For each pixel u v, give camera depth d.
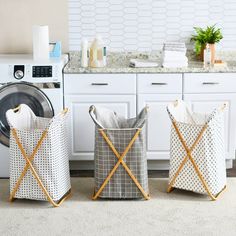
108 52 4.70
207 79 4.26
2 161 4.28
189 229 3.35
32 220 3.50
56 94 4.16
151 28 4.67
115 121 4.00
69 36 4.68
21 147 3.63
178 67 4.27
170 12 4.64
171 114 3.76
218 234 3.28
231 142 4.36
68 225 3.42
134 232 3.31
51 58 4.37
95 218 3.51
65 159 3.79
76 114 4.31
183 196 3.85
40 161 3.64
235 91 4.29
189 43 4.68
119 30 4.67
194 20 4.66
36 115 4.21
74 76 4.25
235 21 4.66
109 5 4.63
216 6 4.63
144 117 3.69
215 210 3.62
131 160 3.71
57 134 3.66
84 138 4.35
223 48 4.70
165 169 4.48
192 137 3.71
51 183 3.67
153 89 4.28
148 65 4.29
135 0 4.62
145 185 3.77
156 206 3.69
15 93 4.16
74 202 3.77
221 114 3.76
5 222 3.47
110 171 3.73
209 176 3.74
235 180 4.17
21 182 3.70
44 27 4.28
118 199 3.81
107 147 3.70
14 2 4.64
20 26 4.68
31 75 4.12
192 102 4.30
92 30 4.68
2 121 4.21
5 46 4.71
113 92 4.28
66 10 4.65
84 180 4.21
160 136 4.34
